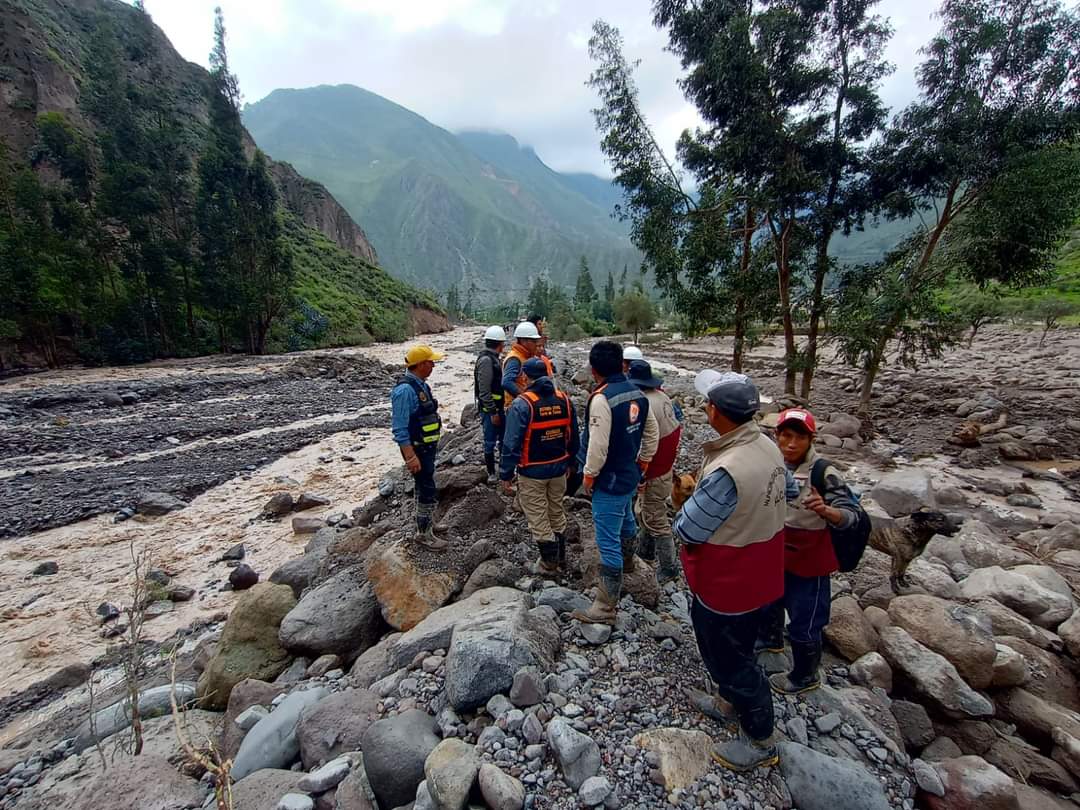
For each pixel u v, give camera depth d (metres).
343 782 2.83
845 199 13.18
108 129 33.19
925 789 2.78
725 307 14.13
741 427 2.62
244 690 4.09
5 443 13.97
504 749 2.74
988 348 30.27
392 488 7.27
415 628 4.03
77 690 5.54
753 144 11.73
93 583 7.78
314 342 45.38
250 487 11.77
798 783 2.56
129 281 32.78
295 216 71.31
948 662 3.53
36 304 26.83
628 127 12.86
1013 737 3.42
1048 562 5.89
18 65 39.66
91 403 18.44
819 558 3.10
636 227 13.79
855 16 11.55
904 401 16.94
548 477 4.32
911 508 7.01
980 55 11.27
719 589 2.56
